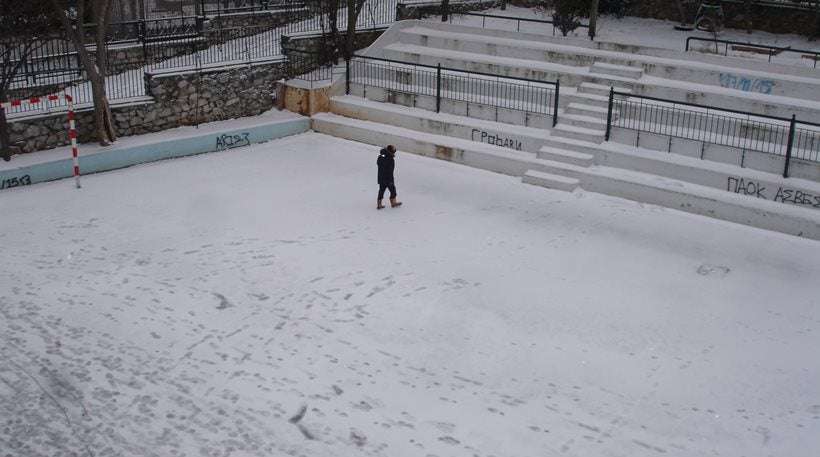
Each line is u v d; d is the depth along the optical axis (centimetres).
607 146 1919
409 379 1123
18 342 1195
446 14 2683
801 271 1488
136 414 1041
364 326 1255
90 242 1518
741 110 1988
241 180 1878
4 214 1631
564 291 1384
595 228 1656
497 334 1242
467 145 2034
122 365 1145
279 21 2677
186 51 2422
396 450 977
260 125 2169
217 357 1166
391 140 2128
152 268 1426
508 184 1894
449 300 1340
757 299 1380
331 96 2316
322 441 991
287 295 1344
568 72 2186
